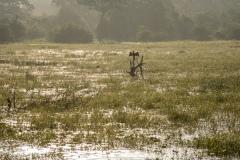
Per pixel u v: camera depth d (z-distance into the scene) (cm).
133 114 4066
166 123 3841
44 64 9088
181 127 3709
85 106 4550
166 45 17088
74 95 5172
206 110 4253
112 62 9556
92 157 2889
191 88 5819
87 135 3397
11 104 4644
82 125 3741
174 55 11406
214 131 3534
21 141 3259
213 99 4884
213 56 10931
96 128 3631
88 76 7175
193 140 3266
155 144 3186
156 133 3503
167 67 8275
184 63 9050
